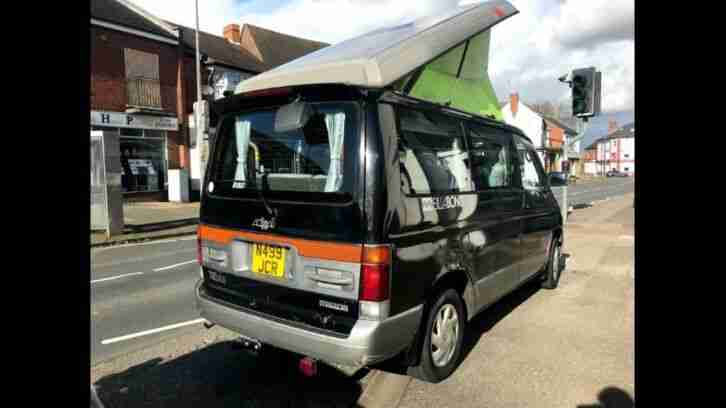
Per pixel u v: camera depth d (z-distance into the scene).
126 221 14.02
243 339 3.43
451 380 3.54
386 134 2.91
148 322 4.96
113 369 3.78
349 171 2.87
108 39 18.66
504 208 4.44
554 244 6.12
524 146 5.28
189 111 21.66
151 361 3.93
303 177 3.06
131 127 19.27
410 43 3.54
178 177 19.59
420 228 3.12
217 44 25.47
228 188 3.53
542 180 5.73
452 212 3.50
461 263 3.60
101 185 11.22
